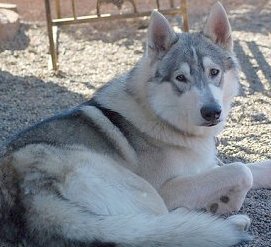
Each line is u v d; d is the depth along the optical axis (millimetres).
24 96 8648
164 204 5117
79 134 5195
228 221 4707
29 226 4531
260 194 5867
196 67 5227
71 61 10078
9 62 9969
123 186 4977
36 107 8250
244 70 9438
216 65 5281
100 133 5262
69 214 4492
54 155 4914
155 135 5309
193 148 5414
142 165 5277
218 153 6785
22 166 4805
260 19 11820
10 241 4637
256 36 10922
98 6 9734
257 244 4996
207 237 4406
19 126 7637
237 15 12078
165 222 4445
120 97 5484
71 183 4750
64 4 12836
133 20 11805
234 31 11211
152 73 5379
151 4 12641
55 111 8109
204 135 5480
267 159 6602
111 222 4441
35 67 9805
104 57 10195
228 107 5520
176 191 5238
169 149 5332
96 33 11359
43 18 12141
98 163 4992
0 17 10992
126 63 9875
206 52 5316
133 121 5359
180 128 5316
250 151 6832
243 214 5363
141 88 5422
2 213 4680
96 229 4402
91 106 5484
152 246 4355
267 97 8422
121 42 10867
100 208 4777
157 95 5301
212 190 5262
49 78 9344
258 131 7359
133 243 4352
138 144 5316
